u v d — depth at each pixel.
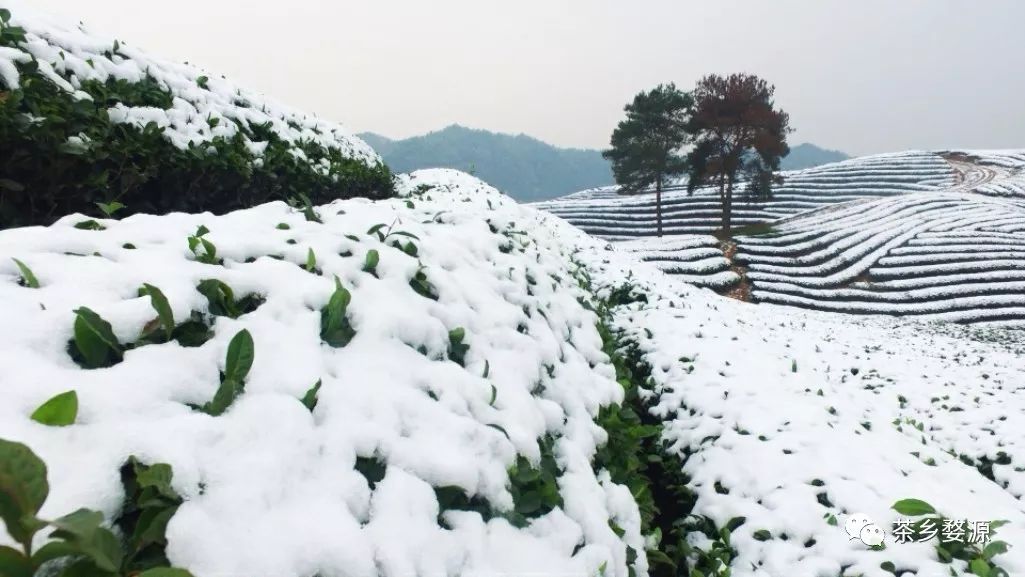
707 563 3.18
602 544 2.30
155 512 1.23
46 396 1.31
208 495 1.32
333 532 1.39
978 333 19.77
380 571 1.44
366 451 1.73
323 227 3.14
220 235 2.49
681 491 3.93
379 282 2.67
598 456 3.25
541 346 3.33
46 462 1.17
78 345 1.49
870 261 29.39
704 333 6.55
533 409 2.63
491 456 2.10
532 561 1.87
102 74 5.33
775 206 55.91
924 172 70.50
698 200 56.75
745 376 5.15
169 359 1.62
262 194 6.56
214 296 1.99
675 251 31.81
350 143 11.45
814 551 2.98
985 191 51.91
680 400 4.95
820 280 27.78
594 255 13.33
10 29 4.30
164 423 1.40
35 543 1.06
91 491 1.17
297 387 1.79
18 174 3.56
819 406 4.64
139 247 2.20
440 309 2.79
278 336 1.98
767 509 3.39
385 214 3.90
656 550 3.05
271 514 1.37
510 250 4.68
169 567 1.05
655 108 40.72
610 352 5.23
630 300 8.53
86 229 2.29
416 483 1.73
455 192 11.97
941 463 4.18
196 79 7.25
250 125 7.45
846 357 10.07
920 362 11.24
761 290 26.95
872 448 3.94
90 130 4.08
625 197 71.06
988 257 28.62
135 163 4.56
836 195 64.06
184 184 5.20
